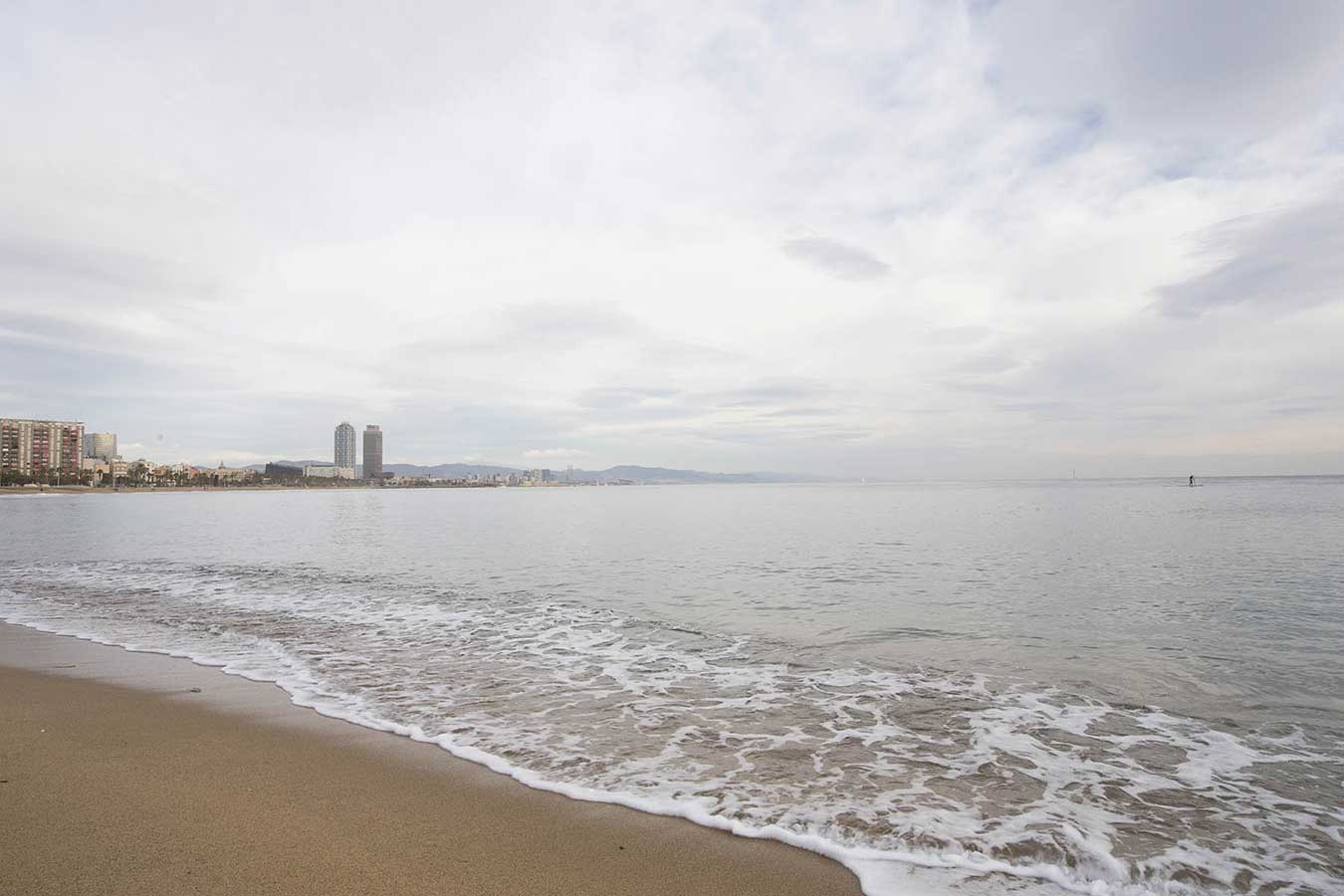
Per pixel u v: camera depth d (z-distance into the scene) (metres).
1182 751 7.06
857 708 8.44
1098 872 4.79
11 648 11.31
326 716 7.91
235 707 8.20
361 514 67.75
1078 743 7.28
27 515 64.06
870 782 6.24
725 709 8.37
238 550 29.47
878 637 12.45
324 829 5.15
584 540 34.81
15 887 4.23
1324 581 18.23
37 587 18.30
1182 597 16.20
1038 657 11.00
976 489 182.50
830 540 33.22
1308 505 60.41
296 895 4.25
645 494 182.12
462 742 7.12
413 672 9.99
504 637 12.41
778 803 5.76
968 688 9.33
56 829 5.05
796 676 9.92
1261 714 8.25
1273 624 13.27
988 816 5.58
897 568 22.05
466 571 21.94
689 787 6.05
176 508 85.44
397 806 5.58
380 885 4.39
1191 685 9.45
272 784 5.98
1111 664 10.55
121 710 8.04
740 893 4.43
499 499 139.75
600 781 6.18
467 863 4.71
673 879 4.58
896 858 4.91
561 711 8.24
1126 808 5.76
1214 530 35.22
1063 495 107.56
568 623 13.70
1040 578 19.48
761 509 72.50
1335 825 5.49
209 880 4.38
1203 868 4.86
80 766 6.32
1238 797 5.98
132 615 14.38
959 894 4.48
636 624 13.59
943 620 13.91
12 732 7.25
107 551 28.91
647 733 7.50
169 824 5.17
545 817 5.44
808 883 4.57
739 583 19.11
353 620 13.94
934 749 7.07
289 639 12.12
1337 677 9.80
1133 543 29.23
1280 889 4.63
